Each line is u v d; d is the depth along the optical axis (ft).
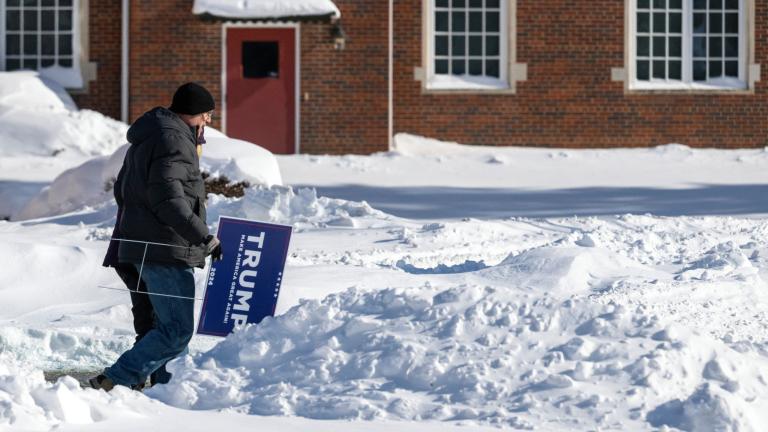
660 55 230.68
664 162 214.07
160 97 218.38
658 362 50.80
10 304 82.79
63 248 90.22
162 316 60.54
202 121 61.98
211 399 52.95
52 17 223.51
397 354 53.47
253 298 64.69
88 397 48.67
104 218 134.31
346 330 57.36
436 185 185.37
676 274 90.22
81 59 222.69
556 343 53.98
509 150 223.71
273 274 64.85
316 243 111.75
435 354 53.26
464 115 226.17
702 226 133.39
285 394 51.55
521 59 226.58
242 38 218.79
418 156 215.72
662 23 229.86
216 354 58.65
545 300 57.77
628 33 227.20
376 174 198.70
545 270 84.84
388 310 59.47
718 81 231.50
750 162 213.66
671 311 77.00
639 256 106.01
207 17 213.05
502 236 120.88
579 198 169.99
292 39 219.20
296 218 125.70
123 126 212.02
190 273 61.05
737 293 84.48
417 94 225.35
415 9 224.74
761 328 73.31
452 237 117.29
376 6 219.20
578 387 49.96
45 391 46.57
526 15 226.38
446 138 226.58
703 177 196.03
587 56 227.20
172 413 48.67
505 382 50.85
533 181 191.31
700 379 50.88
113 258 62.85
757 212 153.28
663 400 49.06
